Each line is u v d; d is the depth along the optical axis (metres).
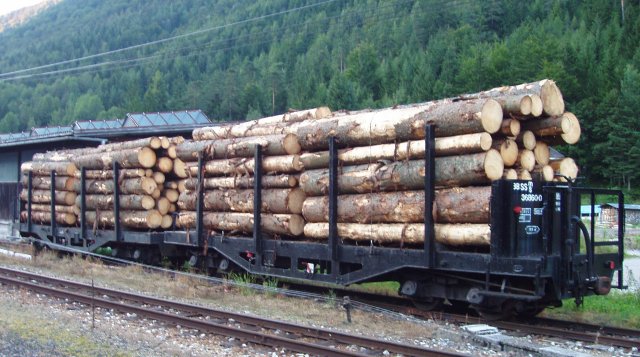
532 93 10.27
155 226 16.81
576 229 10.33
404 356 7.75
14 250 21.09
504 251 9.55
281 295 12.83
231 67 116.31
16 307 10.72
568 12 94.19
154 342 8.37
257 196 13.58
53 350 7.77
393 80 87.50
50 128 46.69
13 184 28.17
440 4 108.88
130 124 41.62
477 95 11.15
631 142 56.78
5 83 142.88
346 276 11.75
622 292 14.11
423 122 10.64
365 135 11.66
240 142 14.30
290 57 116.31
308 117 13.77
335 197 11.99
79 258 18.28
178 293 12.91
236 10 175.38
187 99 100.19
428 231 10.34
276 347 8.16
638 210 40.97
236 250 14.20
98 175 18.55
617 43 74.12
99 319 9.95
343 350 7.75
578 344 8.80
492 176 9.85
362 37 112.19
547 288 9.91
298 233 13.12
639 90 59.28
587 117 60.84
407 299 12.73
